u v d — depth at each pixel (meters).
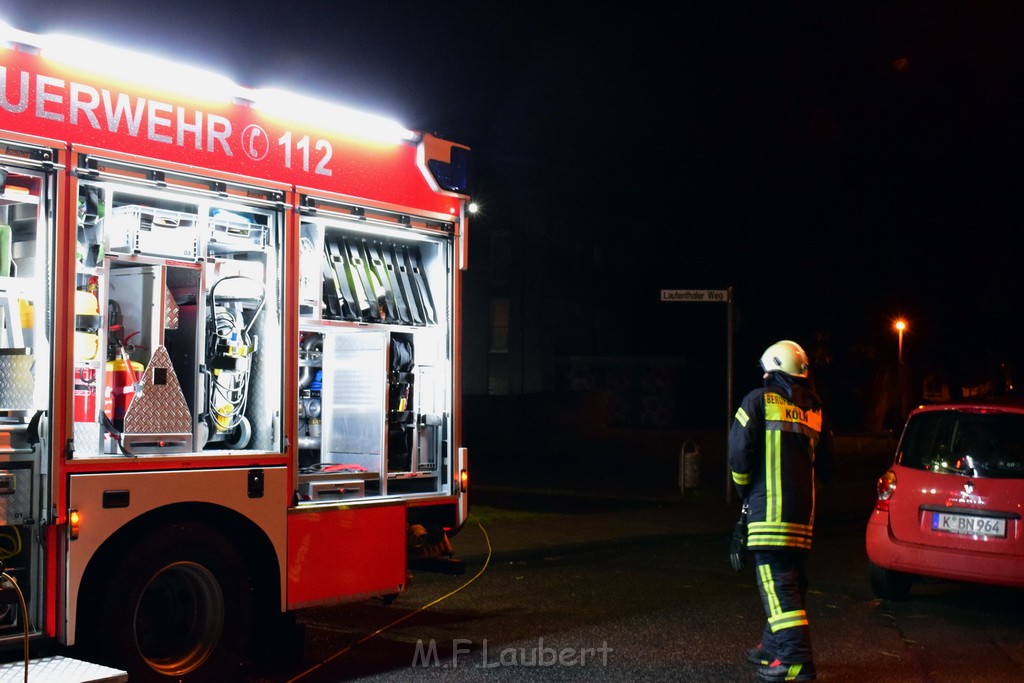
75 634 4.78
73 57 4.72
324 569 5.79
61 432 4.58
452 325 6.71
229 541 5.37
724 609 7.79
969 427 7.82
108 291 5.05
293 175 5.73
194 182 5.21
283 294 5.65
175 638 5.33
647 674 5.90
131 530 5.01
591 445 27.64
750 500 5.94
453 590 8.55
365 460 6.38
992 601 8.28
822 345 34.69
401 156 6.42
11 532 4.49
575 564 9.97
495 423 26.05
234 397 5.64
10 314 4.80
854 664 6.25
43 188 4.62
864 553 10.92
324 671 5.94
